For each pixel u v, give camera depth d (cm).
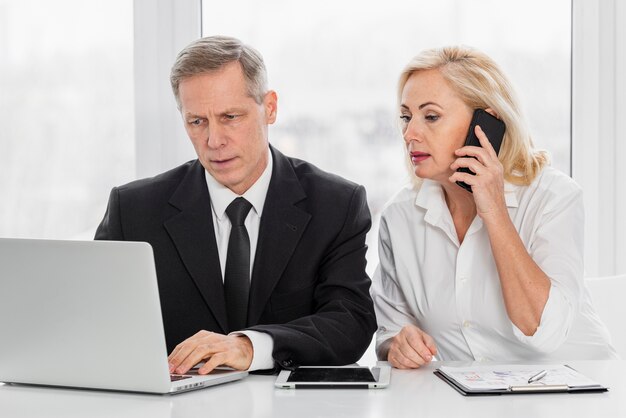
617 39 278
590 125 280
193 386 151
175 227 198
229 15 282
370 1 282
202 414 135
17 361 156
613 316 219
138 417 135
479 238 200
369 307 194
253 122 190
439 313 204
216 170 191
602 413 135
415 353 171
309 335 174
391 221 215
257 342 166
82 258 146
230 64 186
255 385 156
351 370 165
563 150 285
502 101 193
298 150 285
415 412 136
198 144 190
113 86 282
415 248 210
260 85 191
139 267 143
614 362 175
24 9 281
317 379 157
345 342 179
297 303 196
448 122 191
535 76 282
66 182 285
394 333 208
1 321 155
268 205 199
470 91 191
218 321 194
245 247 198
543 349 182
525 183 200
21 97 283
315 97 283
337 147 284
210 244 197
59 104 283
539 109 283
